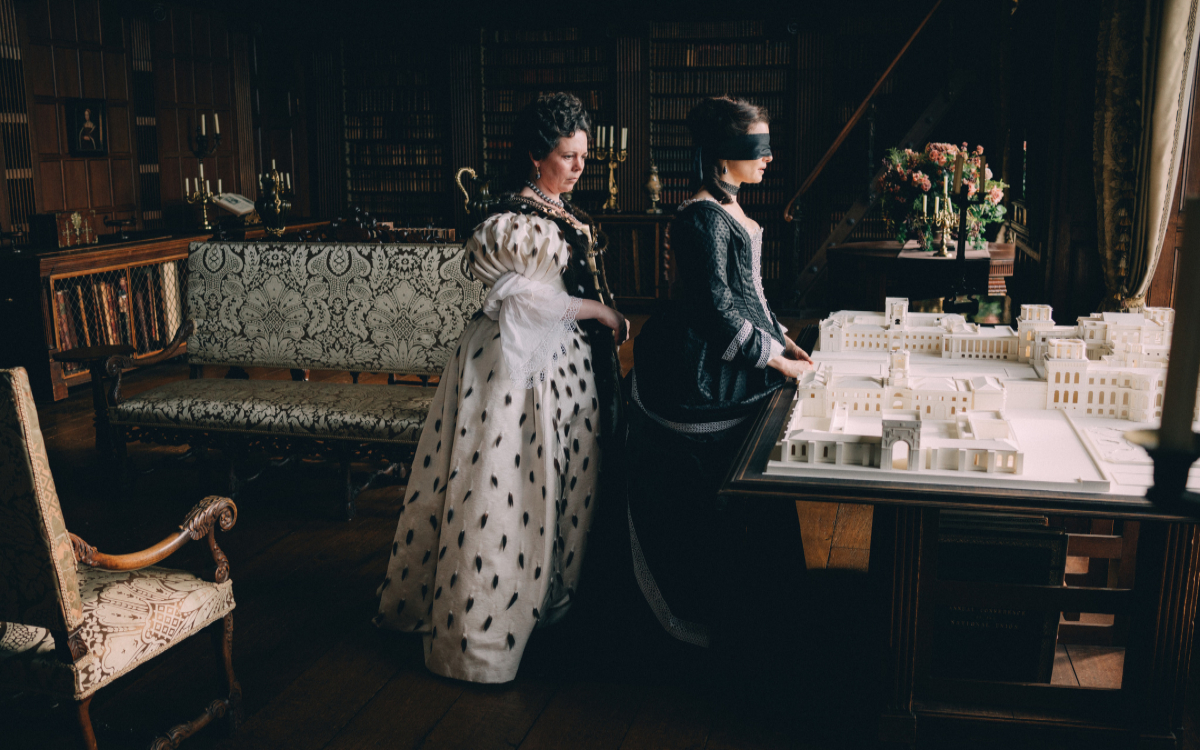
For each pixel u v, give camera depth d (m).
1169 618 2.10
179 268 7.46
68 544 1.91
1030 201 6.13
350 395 4.12
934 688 2.31
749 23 9.34
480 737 2.45
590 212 9.77
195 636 3.01
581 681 2.70
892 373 2.48
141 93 8.62
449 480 2.72
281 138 10.72
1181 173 4.29
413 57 10.43
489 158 10.41
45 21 7.55
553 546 2.78
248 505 4.28
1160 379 2.39
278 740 2.45
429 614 2.93
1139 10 3.85
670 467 2.74
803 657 2.79
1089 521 3.20
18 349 6.14
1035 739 2.33
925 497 1.89
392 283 4.23
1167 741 2.15
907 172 5.86
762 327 2.71
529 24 9.97
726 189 2.66
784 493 1.93
